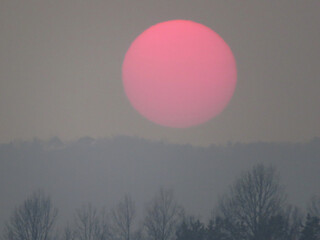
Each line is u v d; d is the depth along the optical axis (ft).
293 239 536.01
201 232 544.62
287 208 592.60
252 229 563.07
